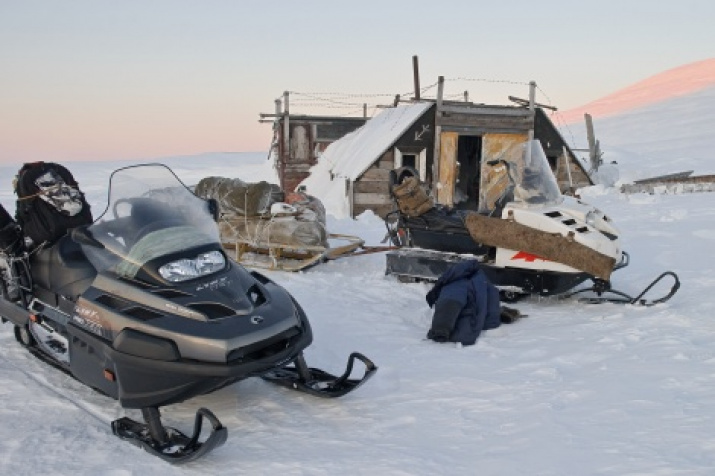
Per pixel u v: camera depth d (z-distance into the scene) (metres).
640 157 34.62
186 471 3.43
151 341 3.67
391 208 15.08
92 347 4.00
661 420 3.66
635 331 5.35
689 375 4.27
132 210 4.19
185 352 3.66
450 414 4.02
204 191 8.75
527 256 6.53
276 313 3.98
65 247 4.60
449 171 15.55
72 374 4.42
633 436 3.50
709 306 5.95
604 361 4.72
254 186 8.34
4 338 5.49
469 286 5.67
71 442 3.74
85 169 46.75
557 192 6.82
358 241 9.09
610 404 3.94
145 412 3.72
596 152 21.33
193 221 4.27
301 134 18.38
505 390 4.32
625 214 13.19
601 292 6.49
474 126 15.62
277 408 4.21
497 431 3.75
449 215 7.52
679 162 30.75
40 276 4.69
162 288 3.89
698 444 3.34
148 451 3.63
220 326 3.74
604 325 5.64
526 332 5.67
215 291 3.91
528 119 15.91
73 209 4.82
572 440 3.53
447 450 3.56
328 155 17.67
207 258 4.04
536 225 6.46
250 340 3.74
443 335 5.41
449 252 7.41
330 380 4.41
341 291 7.27
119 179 4.35
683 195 16.52
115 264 4.09
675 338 5.06
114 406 4.25
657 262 8.35
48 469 3.44
